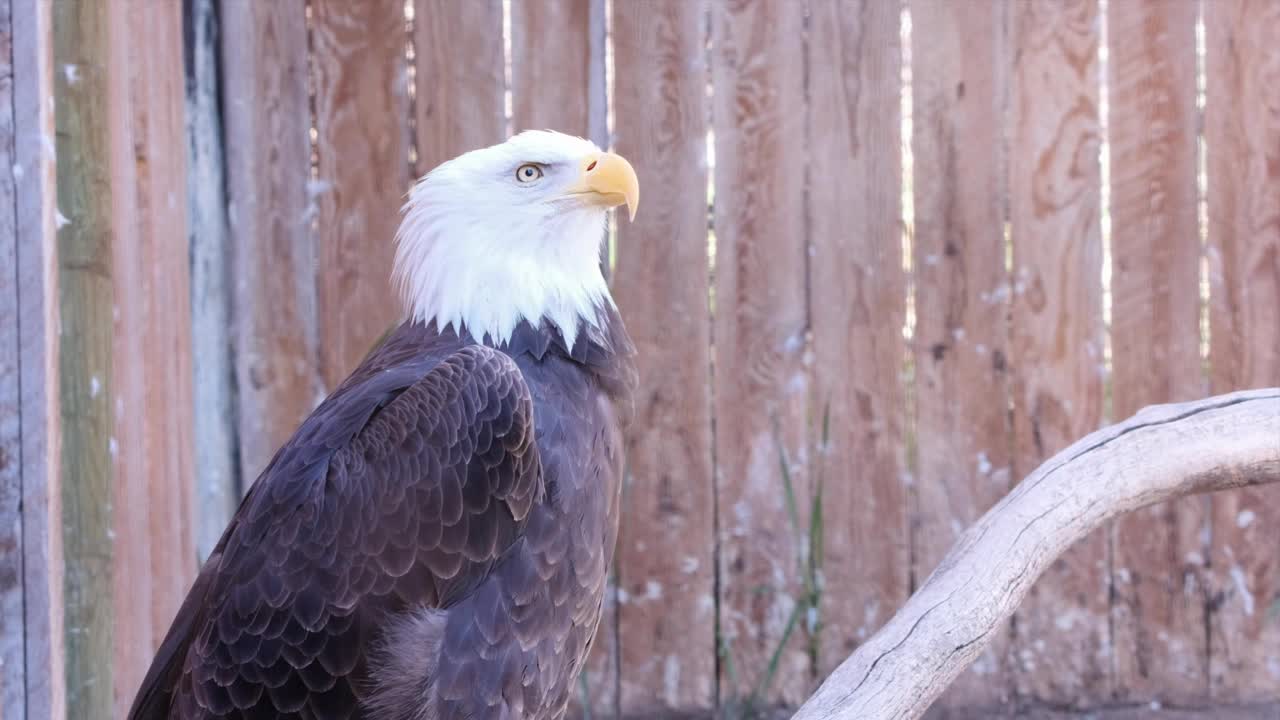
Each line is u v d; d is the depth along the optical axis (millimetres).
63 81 3793
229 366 5574
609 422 3645
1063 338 5793
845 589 5836
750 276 5746
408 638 3197
